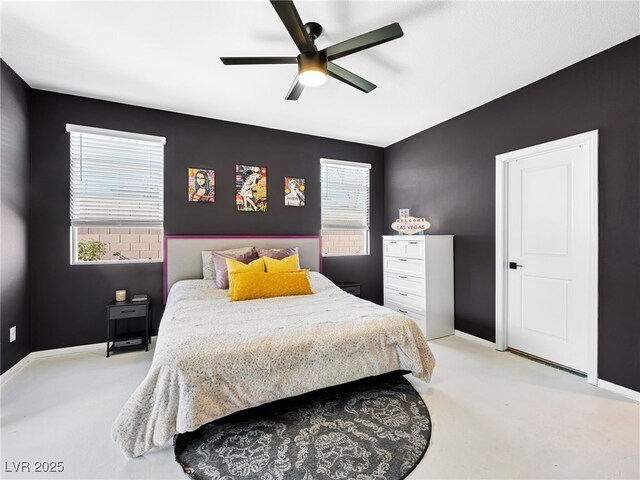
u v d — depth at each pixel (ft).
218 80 8.59
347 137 13.73
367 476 4.47
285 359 5.56
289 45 7.02
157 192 10.78
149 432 4.78
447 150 11.64
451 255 11.28
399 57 7.49
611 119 7.04
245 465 4.68
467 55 7.41
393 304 12.42
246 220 12.10
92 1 5.62
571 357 8.02
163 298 10.67
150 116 10.54
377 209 15.05
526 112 8.89
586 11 5.87
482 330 10.27
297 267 10.59
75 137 9.72
